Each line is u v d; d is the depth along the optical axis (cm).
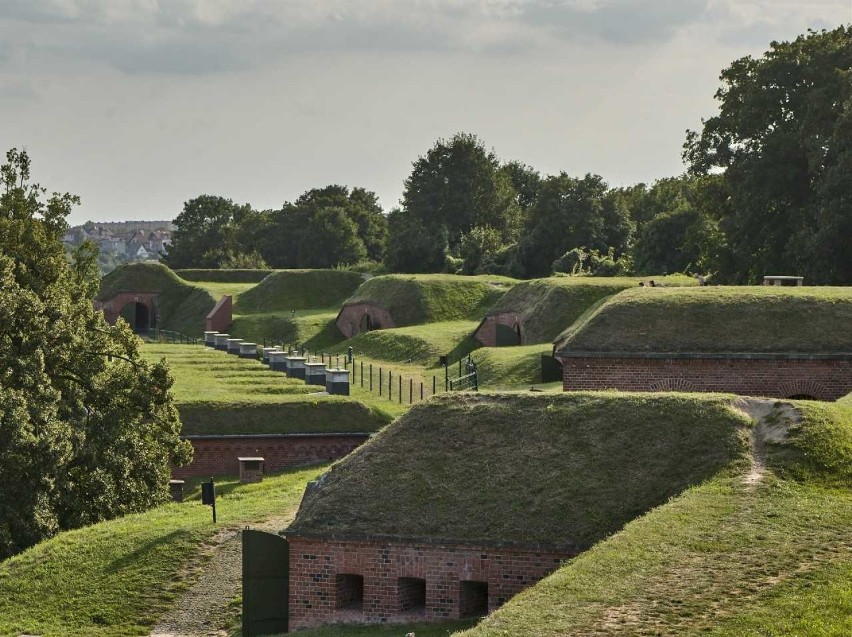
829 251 11506
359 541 3897
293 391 9256
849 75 11906
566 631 2919
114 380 6862
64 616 4584
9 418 5878
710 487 3753
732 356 6756
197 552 4991
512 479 3994
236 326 17375
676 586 3120
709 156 13200
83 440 6406
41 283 7712
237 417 7988
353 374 11631
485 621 3059
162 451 6862
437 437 4231
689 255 16775
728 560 3247
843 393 6688
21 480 5897
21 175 8838
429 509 3941
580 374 6962
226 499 6341
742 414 4134
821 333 6875
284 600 4159
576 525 3775
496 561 3775
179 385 9394
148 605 4609
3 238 7825
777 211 12788
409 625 3812
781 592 3034
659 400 4206
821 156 11894
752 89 12731
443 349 13025
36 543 5756
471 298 15975
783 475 3781
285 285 19450
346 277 19888
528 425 4197
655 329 7031
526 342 12275
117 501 6406
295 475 7138
